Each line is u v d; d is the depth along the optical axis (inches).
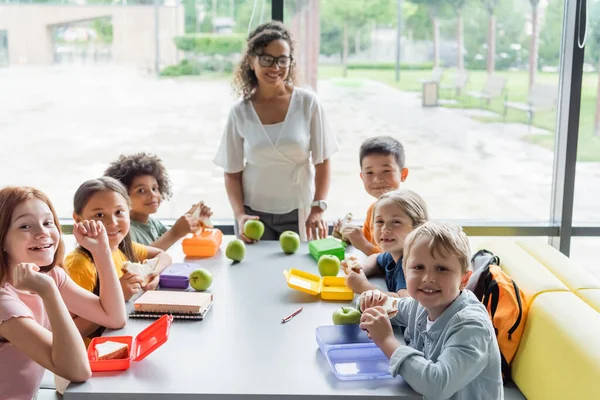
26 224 66.7
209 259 92.5
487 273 96.0
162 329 65.6
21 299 67.6
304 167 111.0
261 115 109.6
